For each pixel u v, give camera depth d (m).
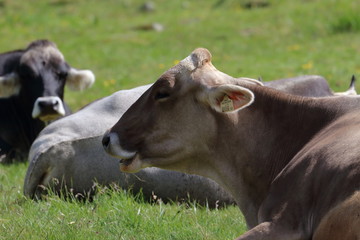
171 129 18.81
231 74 50.50
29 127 37.50
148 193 25.19
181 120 18.75
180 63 18.94
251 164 18.78
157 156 19.00
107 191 24.19
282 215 16.62
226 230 20.91
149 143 18.94
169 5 82.44
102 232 20.31
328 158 16.31
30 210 22.72
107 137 19.19
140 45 63.72
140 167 19.06
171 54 59.81
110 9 82.31
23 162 35.06
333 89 44.16
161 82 18.81
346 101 18.17
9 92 37.44
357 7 66.69
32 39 68.44
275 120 18.75
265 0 75.25
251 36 63.53
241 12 72.56
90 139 25.41
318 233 15.73
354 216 14.93
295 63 53.34
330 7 68.19
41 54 38.00
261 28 65.38
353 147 16.08
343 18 63.53
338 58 54.19
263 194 18.81
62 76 38.16
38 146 26.52
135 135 19.00
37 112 35.22
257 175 18.78
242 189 19.00
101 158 25.25
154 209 22.94
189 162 19.12
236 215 22.98
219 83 18.62
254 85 19.03
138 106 19.23
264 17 68.69
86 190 25.34
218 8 77.44
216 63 54.84
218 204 25.45
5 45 66.19
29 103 37.25
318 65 52.09
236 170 18.91
